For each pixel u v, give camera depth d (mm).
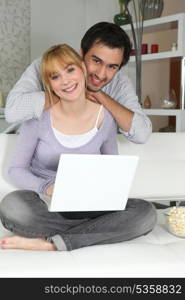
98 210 1404
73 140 1681
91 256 1229
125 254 1246
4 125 4441
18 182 1632
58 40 5465
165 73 5242
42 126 1662
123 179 1368
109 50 1648
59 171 1274
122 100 1895
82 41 1717
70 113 1659
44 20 5332
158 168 2127
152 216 1483
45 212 1417
